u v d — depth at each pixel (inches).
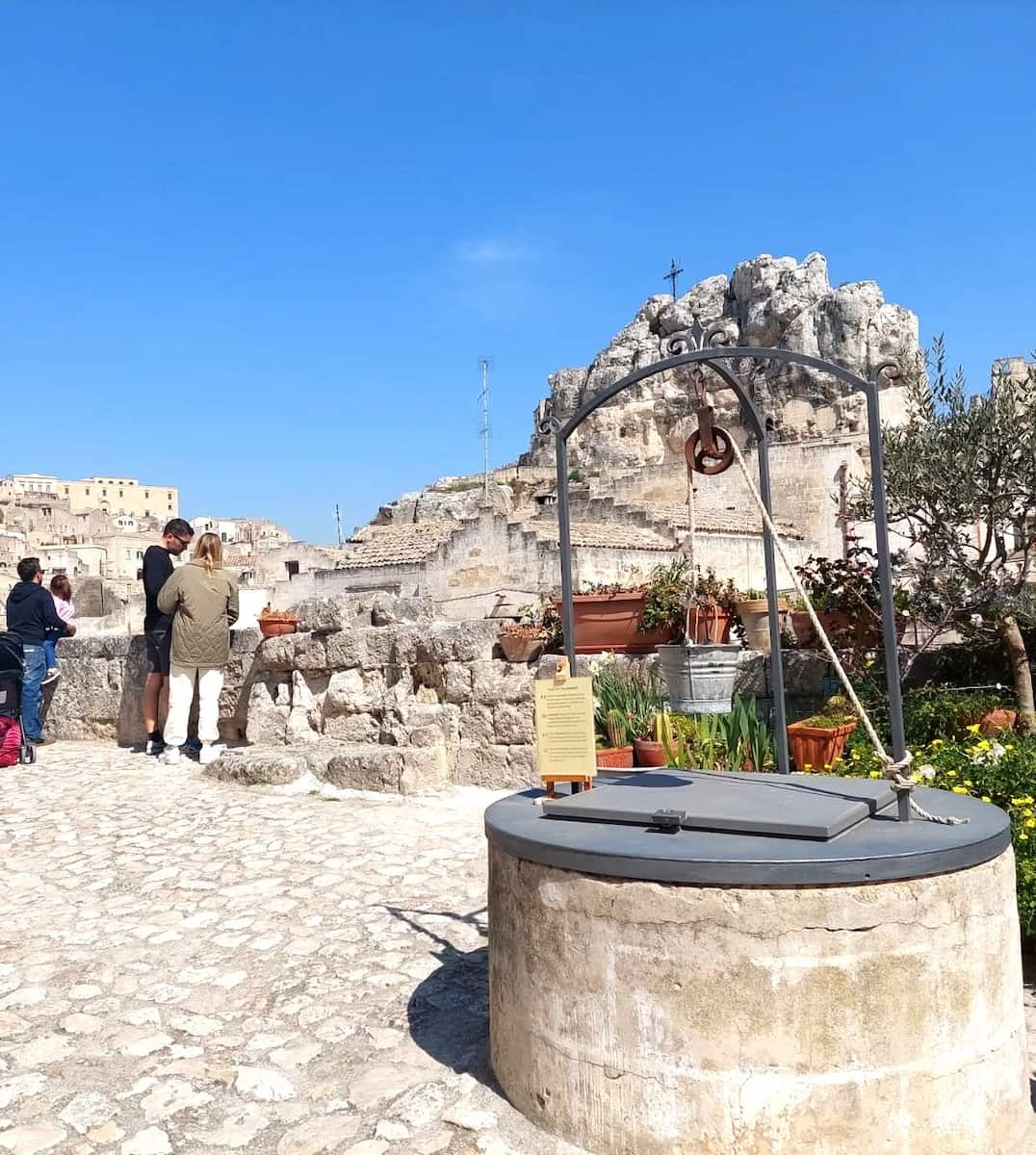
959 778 249.8
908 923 122.2
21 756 426.9
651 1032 125.0
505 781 345.1
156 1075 158.7
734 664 246.1
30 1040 171.0
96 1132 142.5
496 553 1075.3
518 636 426.9
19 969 202.7
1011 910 135.7
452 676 359.6
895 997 121.3
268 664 410.9
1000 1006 130.5
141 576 434.0
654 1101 124.8
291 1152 136.3
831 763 305.1
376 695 382.9
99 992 191.0
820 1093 119.4
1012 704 396.5
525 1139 135.3
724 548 1157.7
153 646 429.4
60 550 2257.6
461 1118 140.9
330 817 313.7
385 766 342.6
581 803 151.3
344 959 205.3
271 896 244.5
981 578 389.1
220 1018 179.6
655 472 1596.9
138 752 437.4
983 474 382.9
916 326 2701.8
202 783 364.8
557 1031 133.9
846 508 474.0
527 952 138.9
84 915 235.1
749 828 134.0
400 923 224.8
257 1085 155.1
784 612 421.4
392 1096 149.7
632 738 332.2
